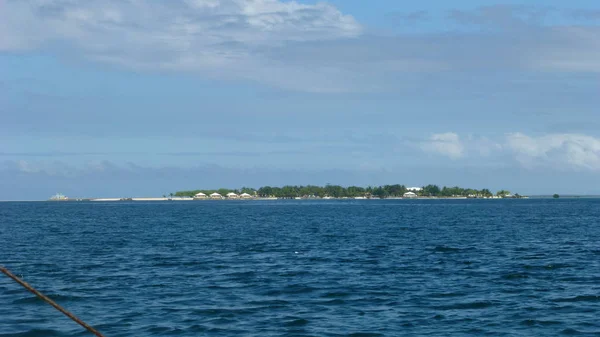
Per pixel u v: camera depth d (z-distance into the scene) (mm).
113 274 42562
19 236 81000
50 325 27766
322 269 44781
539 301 32719
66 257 53625
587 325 27672
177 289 36406
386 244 65812
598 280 39344
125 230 93750
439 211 187375
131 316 29438
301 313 30125
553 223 110500
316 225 106938
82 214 177625
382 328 27312
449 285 37656
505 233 83250
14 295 34188
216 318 29094
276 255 54625
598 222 113625
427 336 26031
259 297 33969
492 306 31547
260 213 176500
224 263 48500
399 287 36969
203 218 141125
